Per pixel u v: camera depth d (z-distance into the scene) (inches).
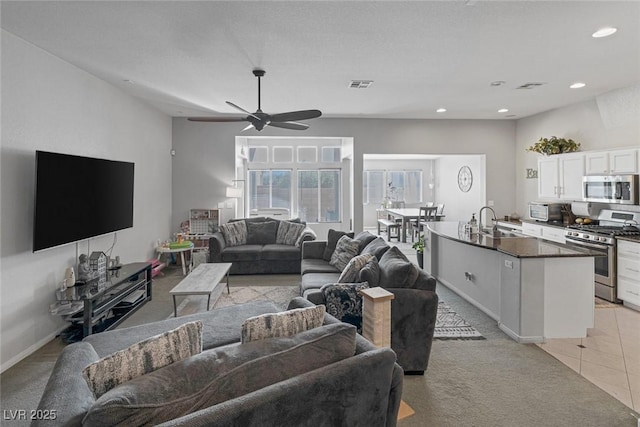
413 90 187.0
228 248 231.1
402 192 468.8
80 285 134.1
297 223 255.0
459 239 157.5
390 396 63.6
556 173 215.9
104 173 158.1
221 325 95.6
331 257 180.7
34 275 123.3
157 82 170.7
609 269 168.7
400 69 153.8
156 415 44.2
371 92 190.5
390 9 102.0
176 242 231.1
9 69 113.1
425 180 466.9
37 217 117.3
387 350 61.9
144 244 214.4
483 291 156.9
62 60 138.5
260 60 142.0
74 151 146.0
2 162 110.4
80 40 121.0
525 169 262.7
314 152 330.3
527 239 157.5
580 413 86.0
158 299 176.4
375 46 128.6
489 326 140.8
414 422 82.4
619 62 146.0
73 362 63.1
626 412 86.3
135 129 201.5
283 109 229.8
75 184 137.4
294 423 50.2
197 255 232.5
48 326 129.7
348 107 226.4
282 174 324.8
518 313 126.0
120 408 41.8
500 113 248.1
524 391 95.3
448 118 266.1
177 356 54.4
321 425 53.1
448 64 147.4
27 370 109.1
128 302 155.3
